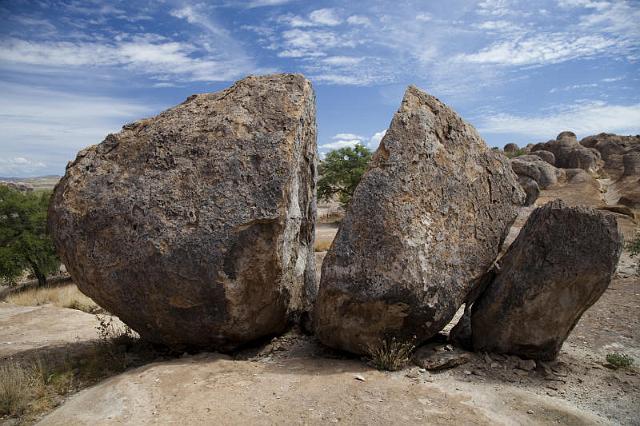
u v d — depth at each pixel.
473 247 5.67
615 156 50.75
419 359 5.36
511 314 5.42
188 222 5.38
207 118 5.97
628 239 15.06
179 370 5.16
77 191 5.69
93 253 5.50
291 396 4.51
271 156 5.52
